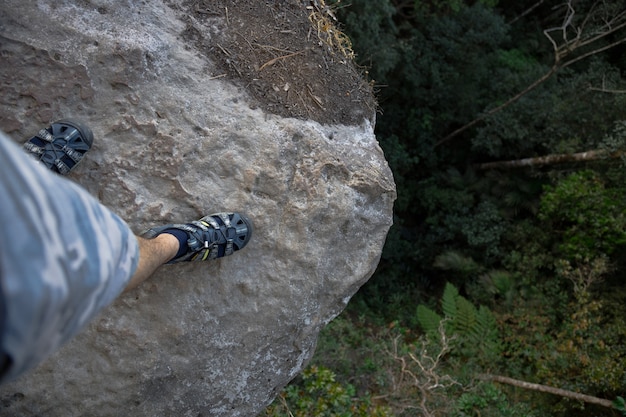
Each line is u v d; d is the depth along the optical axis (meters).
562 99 9.45
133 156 2.90
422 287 9.94
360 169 3.35
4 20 2.74
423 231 10.20
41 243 1.02
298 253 3.17
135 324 2.95
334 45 3.69
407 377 6.40
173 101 2.99
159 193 2.93
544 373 7.61
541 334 8.20
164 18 3.10
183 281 2.99
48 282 1.01
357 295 8.96
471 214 9.69
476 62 9.45
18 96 2.76
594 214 8.24
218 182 3.03
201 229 2.73
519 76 9.66
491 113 9.43
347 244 3.31
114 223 1.39
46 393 2.91
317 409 4.96
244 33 3.30
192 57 3.10
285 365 3.37
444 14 9.73
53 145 2.68
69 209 1.15
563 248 8.57
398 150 9.48
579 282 8.27
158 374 3.04
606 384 7.23
